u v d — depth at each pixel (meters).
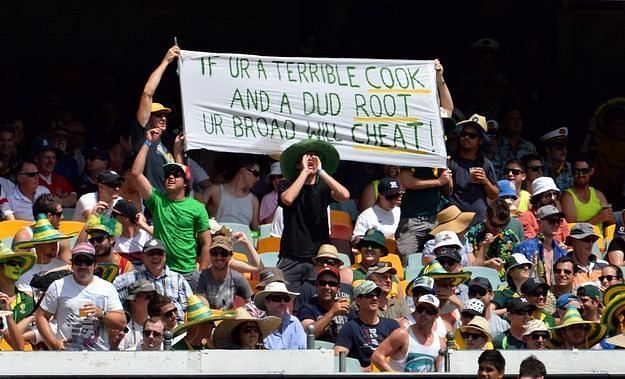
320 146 59.47
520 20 82.06
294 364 49.25
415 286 53.47
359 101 63.72
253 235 64.62
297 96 63.44
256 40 81.69
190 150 64.88
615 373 50.84
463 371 50.12
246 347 51.53
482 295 55.88
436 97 64.06
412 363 52.03
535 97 80.62
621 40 82.44
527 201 68.50
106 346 51.59
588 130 77.88
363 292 52.91
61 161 66.94
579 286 58.06
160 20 80.69
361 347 52.84
